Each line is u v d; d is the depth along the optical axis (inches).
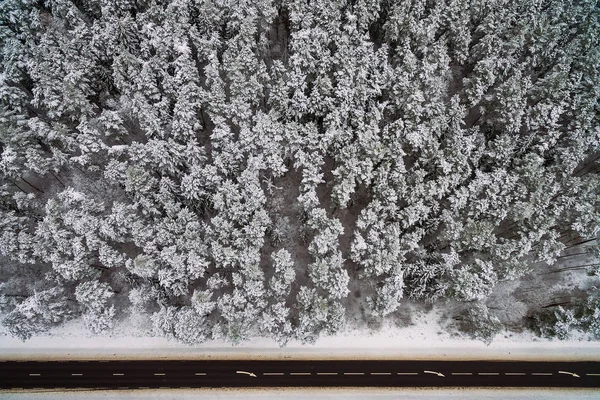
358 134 1553.9
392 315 1656.0
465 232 1494.8
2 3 1692.9
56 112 1604.3
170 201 1488.7
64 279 1551.4
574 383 1598.2
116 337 1578.5
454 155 1542.8
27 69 1676.9
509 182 1549.0
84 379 1523.1
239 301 1425.9
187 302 1572.3
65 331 1579.7
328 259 1478.8
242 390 1513.3
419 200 1510.8
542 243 1579.7
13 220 1496.1
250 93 1643.7
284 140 1606.8
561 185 1622.8
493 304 1690.5
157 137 1638.8
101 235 1489.9
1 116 1560.0
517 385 1579.7
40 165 1558.8
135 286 1581.0
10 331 1467.8
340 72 1628.9
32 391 1505.9
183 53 1636.3
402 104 1659.7
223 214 1476.4
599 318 1578.5
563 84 1649.9
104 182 1665.8
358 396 1515.7
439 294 1549.0
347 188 1491.1
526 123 1688.0
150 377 1526.8
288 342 1594.5
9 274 1628.9
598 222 1535.4
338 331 1594.5
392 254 1433.3
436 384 1555.1
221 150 1608.0
